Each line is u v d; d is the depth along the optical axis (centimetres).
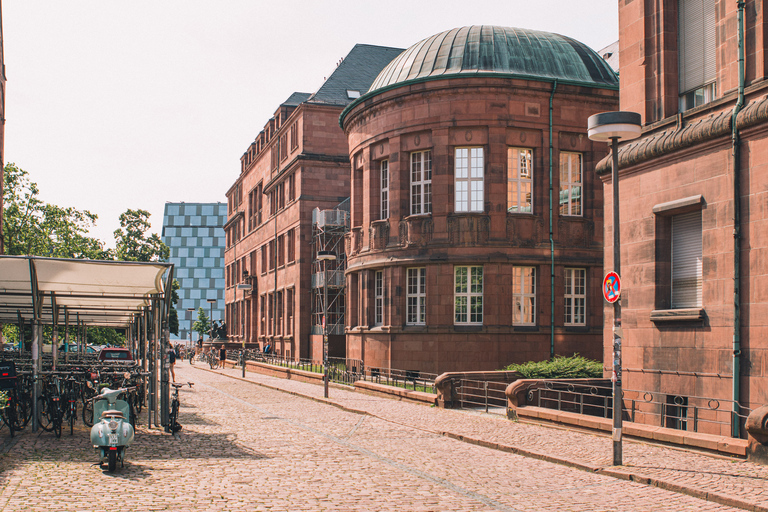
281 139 5578
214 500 905
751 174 1422
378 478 1075
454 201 2998
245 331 6688
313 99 4988
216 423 1733
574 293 3058
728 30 1520
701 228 1584
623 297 1786
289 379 3603
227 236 8119
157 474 1066
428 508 889
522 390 1808
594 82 3045
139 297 1850
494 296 2920
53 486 966
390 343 3064
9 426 1414
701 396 1530
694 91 1694
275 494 948
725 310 1473
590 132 1184
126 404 1336
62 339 4784
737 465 1148
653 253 1688
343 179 4944
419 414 1952
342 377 3177
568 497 968
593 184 3073
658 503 938
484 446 1430
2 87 3500
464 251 2945
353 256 3412
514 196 3016
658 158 1669
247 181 6969
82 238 4591
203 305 17775
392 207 3127
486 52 3097
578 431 1559
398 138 3106
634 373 1738
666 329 1642
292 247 5197
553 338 2969
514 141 2988
